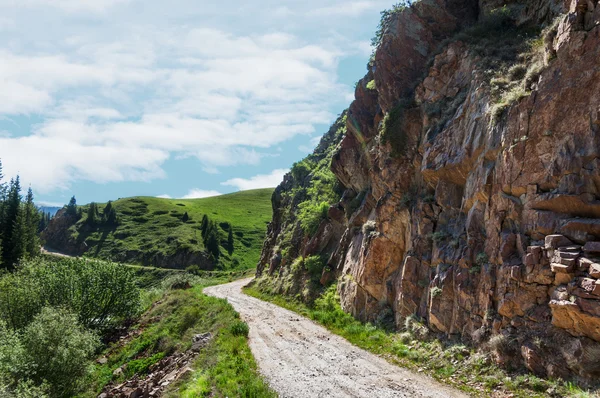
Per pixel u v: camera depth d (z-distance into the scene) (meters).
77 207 160.62
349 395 13.79
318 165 58.91
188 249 118.44
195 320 31.83
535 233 13.97
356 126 33.75
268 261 56.47
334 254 34.47
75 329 26.50
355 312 26.16
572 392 10.90
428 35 26.80
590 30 13.30
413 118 24.67
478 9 25.95
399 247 24.11
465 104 19.81
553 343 12.12
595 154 12.48
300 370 16.94
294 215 53.22
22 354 22.95
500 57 19.47
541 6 20.31
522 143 14.89
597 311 10.87
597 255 11.63
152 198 186.75
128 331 36.16
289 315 30.80
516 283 13.91
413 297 20.27
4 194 92.06
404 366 16.59
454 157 19.59
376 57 28.81
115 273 40.00
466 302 16.33
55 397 22.94
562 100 13.77
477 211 17.41
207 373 17.44
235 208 186.38
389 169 25.44
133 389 22.19
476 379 13.55
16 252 68.81
